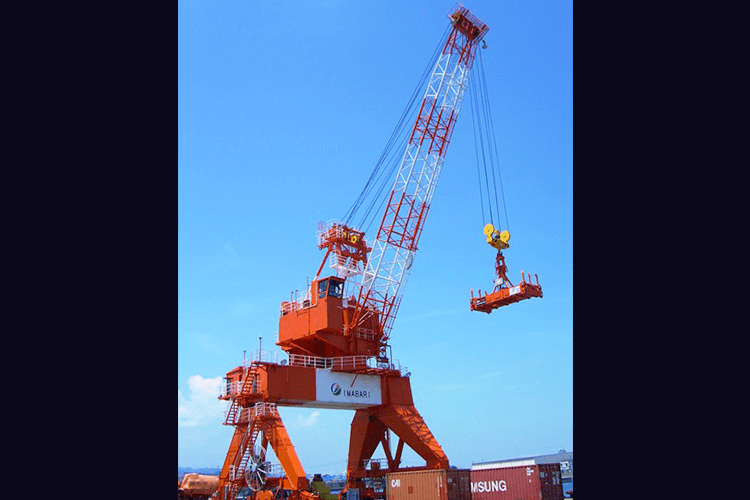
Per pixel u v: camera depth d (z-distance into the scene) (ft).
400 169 240.53
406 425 211.41
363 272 230.89
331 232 233.55
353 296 227.61
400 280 233.96
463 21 246.47
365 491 219.00
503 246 204.74
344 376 209.05
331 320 213.46
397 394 220.64
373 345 224.74
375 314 228.22
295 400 196.03
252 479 185.68
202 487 236.63
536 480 157.99
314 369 201.57
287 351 226.99
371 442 226.38
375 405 217.15
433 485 165.99
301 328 218.59
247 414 196.75
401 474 174.91
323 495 214.48
